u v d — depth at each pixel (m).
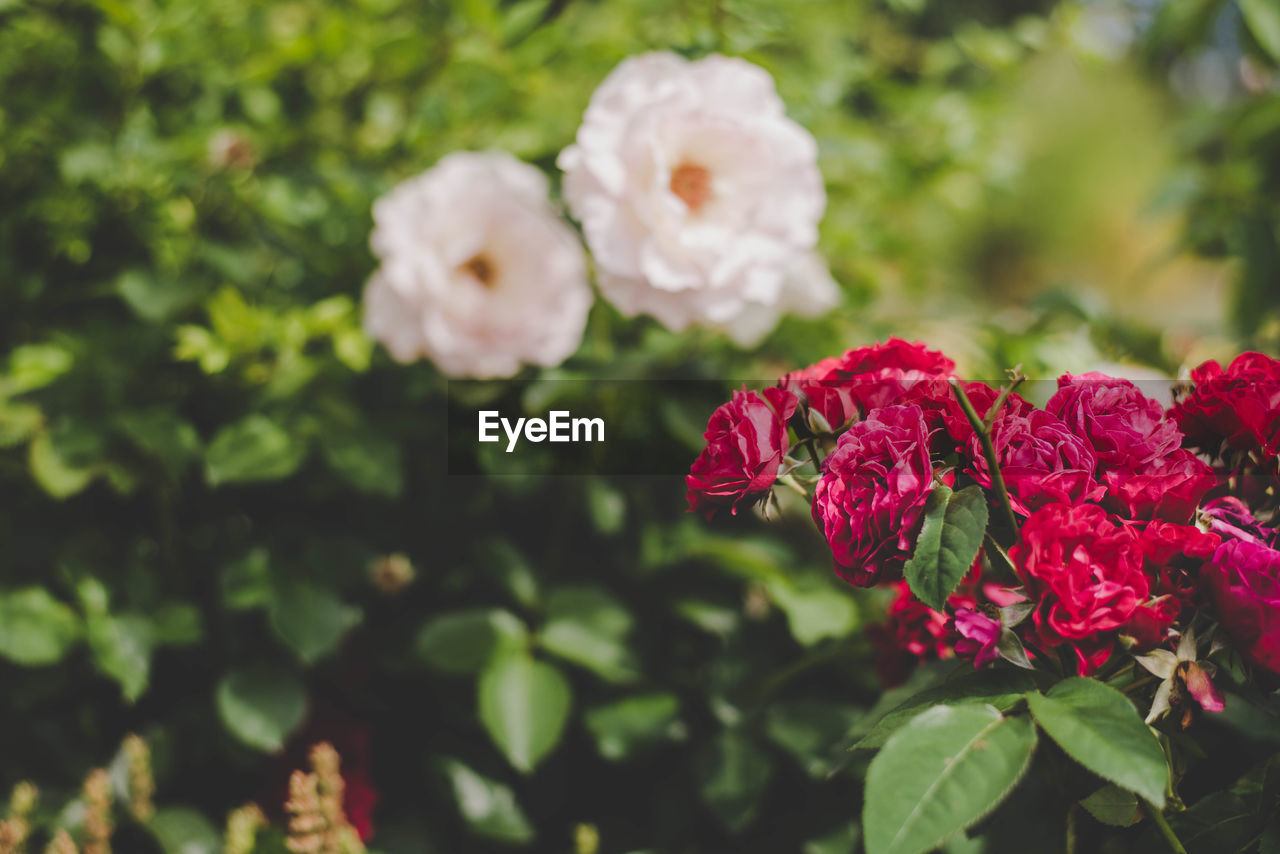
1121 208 4.25
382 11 0.95
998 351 0.83
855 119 1.14
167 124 0.93
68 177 0.83
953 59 1.24
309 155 0.98
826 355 0.94
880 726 0.62
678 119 0.76
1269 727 0.70
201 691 0.85
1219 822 0.63
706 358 0.89
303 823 0.75
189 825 0.78
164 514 0.84
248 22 0.94
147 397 0.84
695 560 0.85
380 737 0.89
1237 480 0.65
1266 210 1.16
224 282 0.89
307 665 0.83
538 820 0.83
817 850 0.77
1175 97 4.20
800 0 0.97
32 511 0.85
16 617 0.78
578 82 1.01
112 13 0.82
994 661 0.63
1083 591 0.60
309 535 0.84
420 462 0.91
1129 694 0.63
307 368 0.82
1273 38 1.05
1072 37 1.14
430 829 0.83
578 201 0.76
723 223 0.77
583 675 0.85
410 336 0.79
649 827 0.83
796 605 0.79
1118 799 0.62
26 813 0.78
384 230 0.78
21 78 0.89
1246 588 0.60
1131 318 1.00
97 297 0.90
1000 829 0.72
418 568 0.93
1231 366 0.65
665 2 0.98
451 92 0.98
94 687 0.85
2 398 0.81
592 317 0.88
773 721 0.79
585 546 0.93
